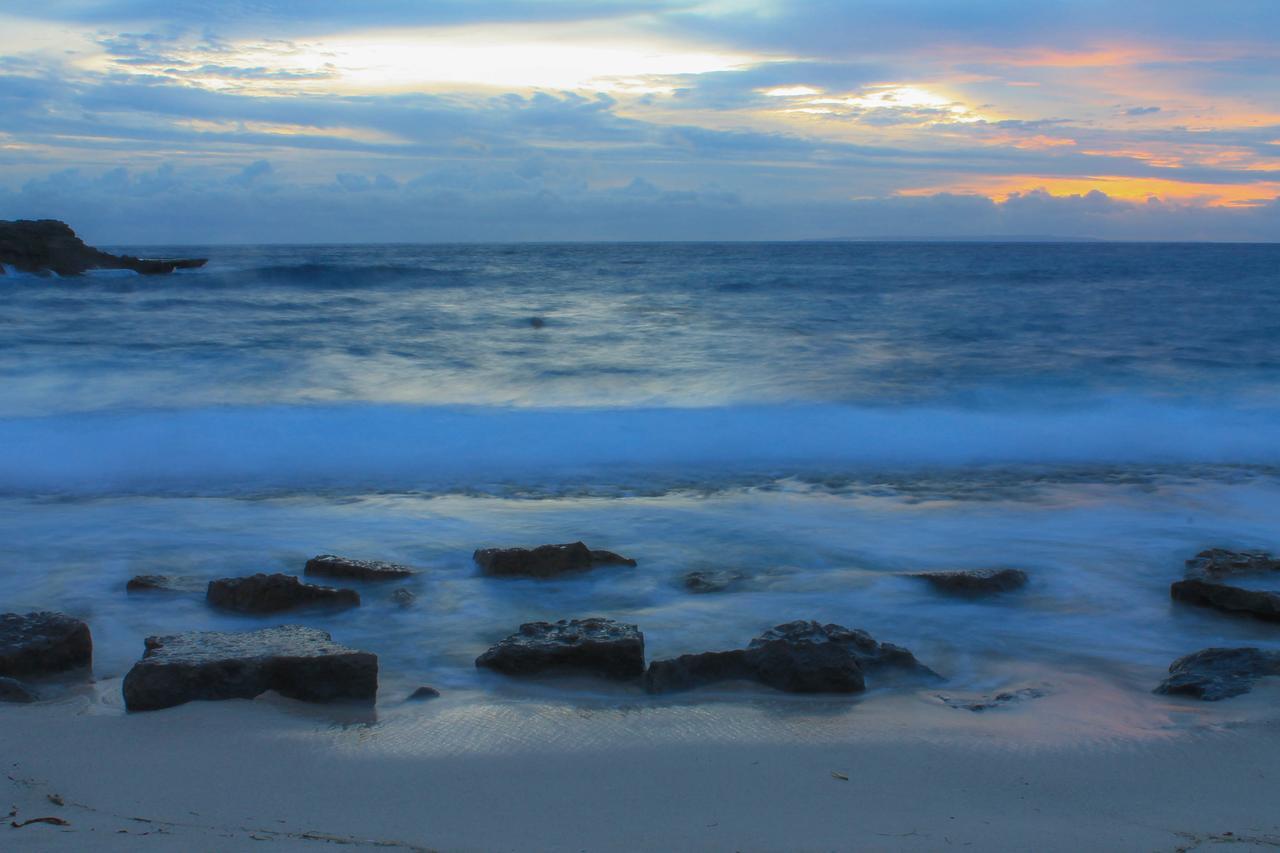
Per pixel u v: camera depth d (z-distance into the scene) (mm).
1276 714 5223
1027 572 8016
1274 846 3715
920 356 21312
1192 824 3938
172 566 8086
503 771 4473
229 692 5324
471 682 5840
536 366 20188
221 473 11820
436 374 19188
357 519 9586
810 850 3646
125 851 3521
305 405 15594
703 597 7395
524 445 13109
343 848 3600
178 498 10570
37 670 5734
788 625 6109
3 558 8258
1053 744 4840
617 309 32938
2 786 4203
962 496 10711
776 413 15055
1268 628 6832
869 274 54906
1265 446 13469
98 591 7449
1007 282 46688
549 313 31484
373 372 19266
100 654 6254
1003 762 4605
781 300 36594
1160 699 5582
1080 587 7691
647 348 22906
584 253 118938
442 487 11180
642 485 11281
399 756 4648
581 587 7602
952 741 4879
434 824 3873
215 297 36562
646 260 84625
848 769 4512
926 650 6426
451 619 6934
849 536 9016
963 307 33094
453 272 51594
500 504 10250
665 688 5641
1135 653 6406
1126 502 10414
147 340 22906
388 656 6277
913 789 4289
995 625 6891
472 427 13930
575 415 14711
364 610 7082
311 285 44781
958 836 3789
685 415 14789
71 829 3736
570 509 10000
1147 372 18984
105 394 16578
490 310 32469
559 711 5324
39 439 13070
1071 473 11961
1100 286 43438
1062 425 14570
